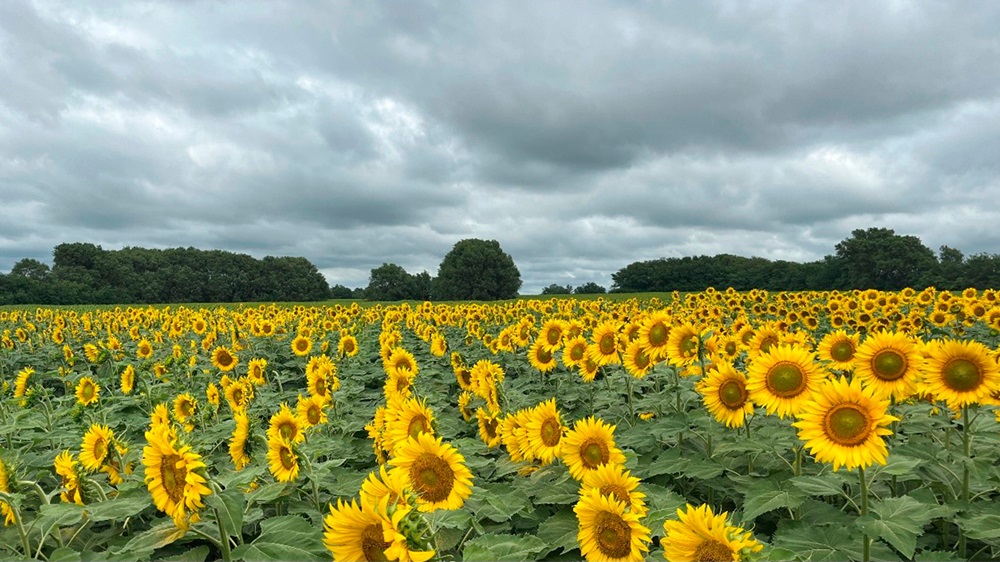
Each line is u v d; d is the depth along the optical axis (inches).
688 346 305.3
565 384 458.3
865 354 241.0
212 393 392.2
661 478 264.4
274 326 889.5
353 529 122.0
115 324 1002.7
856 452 169.8
